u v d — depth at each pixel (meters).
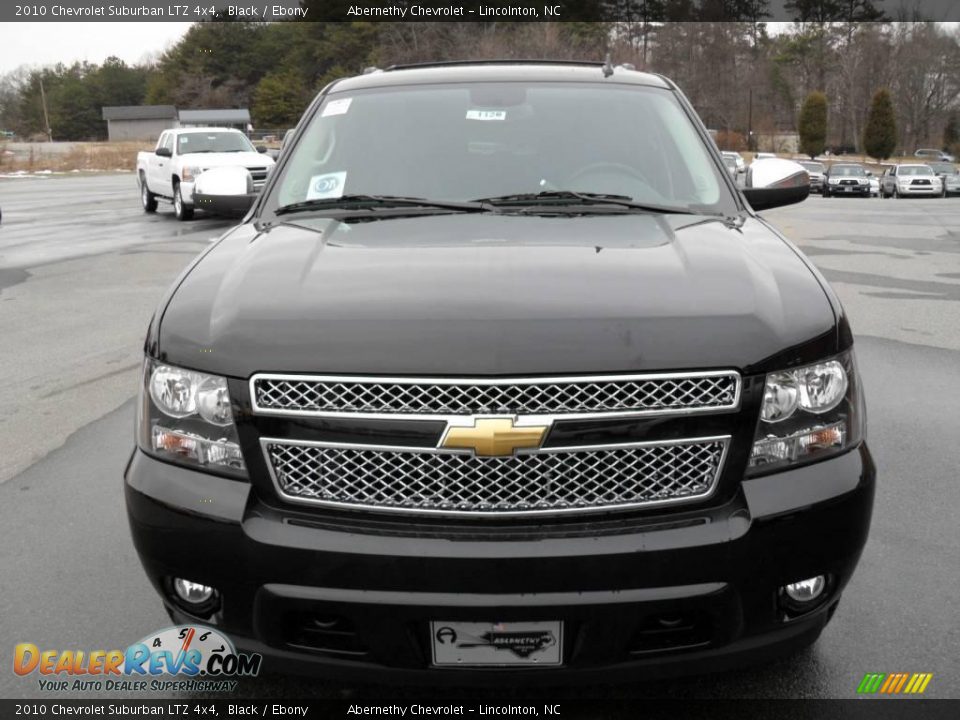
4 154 47.91
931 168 41.72
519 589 2.07
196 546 2.21
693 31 80.19
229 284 2.48
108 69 121.94
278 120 80.94
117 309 8.73
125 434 5.09
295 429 2.14
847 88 92.31
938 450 4.66
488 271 2.41
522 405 2.07
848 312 8.30
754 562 2.13
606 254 2.56
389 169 3.40
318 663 2.21
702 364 2.11
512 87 3.78
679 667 2.20
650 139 3.52
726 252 2.59
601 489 2.12
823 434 2.25
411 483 2.12
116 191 29.52
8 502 4.15
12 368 6.55
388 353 2.10
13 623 3.10
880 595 3.20
